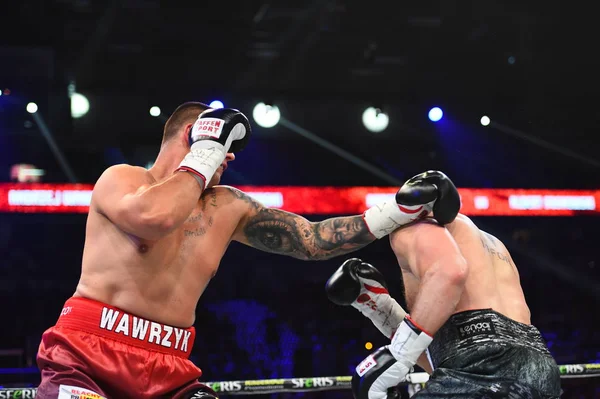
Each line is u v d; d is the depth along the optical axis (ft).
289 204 38.34
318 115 35.42
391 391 8.71
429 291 8.42
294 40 34.91
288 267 40.86
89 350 8.11
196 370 8.80
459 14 33.06
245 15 32.71
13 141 34.99
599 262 43.27
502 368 8.23
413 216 8.98
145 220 7.91
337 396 25.25
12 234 39.42
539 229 44.42
